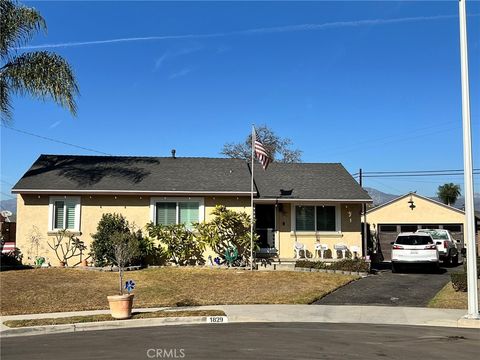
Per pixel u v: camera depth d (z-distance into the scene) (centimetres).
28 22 2109
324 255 2378
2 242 2242
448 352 907
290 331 1131
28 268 2073
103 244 2127
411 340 1022
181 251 2211
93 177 2316
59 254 2200
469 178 1248
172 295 1625
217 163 2605
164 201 2273
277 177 2580
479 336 1068
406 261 2173
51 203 2219
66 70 2178
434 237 2834
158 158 2623
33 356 884
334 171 2691
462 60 1265
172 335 1085
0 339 1084
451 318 1273
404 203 4072
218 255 2245
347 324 1236
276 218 2394
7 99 2150
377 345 969
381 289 1738
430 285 1811
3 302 1492
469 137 1252
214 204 2300
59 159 2534
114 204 2252
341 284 1816
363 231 2517
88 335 1109
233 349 929
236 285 1775
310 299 1553
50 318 1284
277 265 2184
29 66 2111
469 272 1234
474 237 1240
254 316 1320
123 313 1269
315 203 2388
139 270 2052
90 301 1535
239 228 2259
